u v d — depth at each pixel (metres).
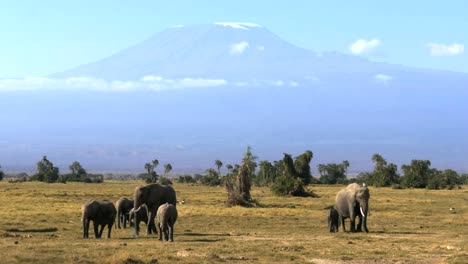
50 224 55.12
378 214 71.81
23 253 35.16
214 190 143.25
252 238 46.44
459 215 72.00
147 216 50.69
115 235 48.75
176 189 148.38
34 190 120.50
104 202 46.09
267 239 45.69
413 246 41.56
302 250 39.28
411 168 172.12
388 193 131.12
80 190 127.94
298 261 35.00
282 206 87.81
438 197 115.38
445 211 79.25
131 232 51.19
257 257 36.09
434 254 38.00
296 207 86.56
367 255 37.41
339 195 53.25
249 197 88.31
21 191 113.94
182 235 48.53
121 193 114.56
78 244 40.34
